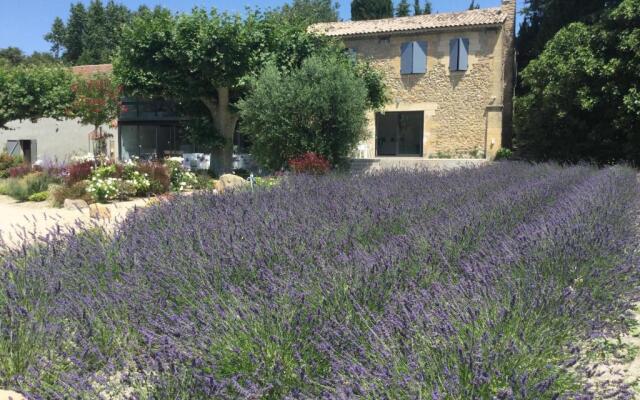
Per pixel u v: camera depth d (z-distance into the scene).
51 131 26.77
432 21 22.41
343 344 2.72
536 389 2.31
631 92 16.22
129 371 2.53
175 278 3.64
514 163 15.20
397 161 18.11
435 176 10.55
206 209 6.25
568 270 3.99
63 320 3.12
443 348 2.54
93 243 4.53
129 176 12.85
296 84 13.02
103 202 11.69
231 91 19.05
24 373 2.70
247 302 3.10
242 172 18.72
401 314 2.95
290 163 12.45
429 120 22.22
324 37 18.09
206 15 17.39
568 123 18.48
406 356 2.48
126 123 23.14
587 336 3.15
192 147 23.19
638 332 3.80
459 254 4.32
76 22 56.91
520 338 2.76
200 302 3.16
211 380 2.34
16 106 21.30
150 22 17.59
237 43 16.78
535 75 19.02
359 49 23.02
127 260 4.07
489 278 3.56
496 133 21.25
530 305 3.17
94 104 17.75
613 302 3.83
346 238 4.61
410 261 3.92
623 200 7.50
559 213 5.88
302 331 2.79
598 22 17.80
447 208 6.34
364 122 13.73
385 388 2.29
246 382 2.41
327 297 3.14
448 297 3.19
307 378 2.45
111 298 3.38
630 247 5.13
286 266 3.76
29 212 10.49
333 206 6.05
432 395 2.14
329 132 13.07
